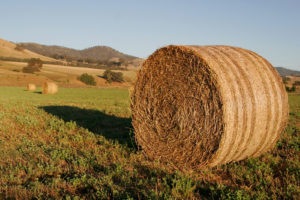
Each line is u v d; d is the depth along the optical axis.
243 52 6.39
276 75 6.26
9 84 59.72
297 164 5.80
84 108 15.95
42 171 5.38
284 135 8.88
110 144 7.47
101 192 4.39
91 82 72.00
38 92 34.19
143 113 6.80
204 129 5.44
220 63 5.53
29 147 6.80
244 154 5.97
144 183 4.83
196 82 5.61
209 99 5.37
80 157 6.09
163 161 6.23
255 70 5.90
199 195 4.56
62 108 15.39
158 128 6.39
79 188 4.73
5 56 143.62
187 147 5.75
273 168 5.77
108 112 14.36
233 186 4.87
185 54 5.84
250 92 5.51
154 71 6.58
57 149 6.83
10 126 9.56
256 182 5.00
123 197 4.30
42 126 9.71
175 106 6.03
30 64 98.19
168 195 4.27
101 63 173.50
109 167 5.54
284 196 4.40
